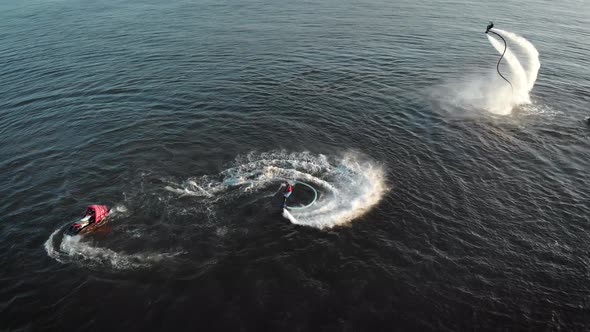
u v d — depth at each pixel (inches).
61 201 826.8
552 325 578.2
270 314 576.4
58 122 1190.3
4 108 1304.1
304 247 698.8
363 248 700.7
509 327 574.2
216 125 1155.3
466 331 565.9
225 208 799.1
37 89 1454.2
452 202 832.9
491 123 1203.9
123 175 913.5
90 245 705.0
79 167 951.0
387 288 622.2
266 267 657.6
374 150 1038.4
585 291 633.6
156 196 836.6
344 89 1449.3
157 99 1342.3
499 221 781.9
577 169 973.8
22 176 921.5
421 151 1035.3
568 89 1492.4
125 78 1540.4
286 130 1131.9
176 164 956.6
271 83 1488.7
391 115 1246.3
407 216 784.9
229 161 971.9
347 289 617.9
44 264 668.7
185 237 723.4
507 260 689.0
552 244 728.3
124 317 576.4
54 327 565.3
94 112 1253.1
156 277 639.8
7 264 671.1
